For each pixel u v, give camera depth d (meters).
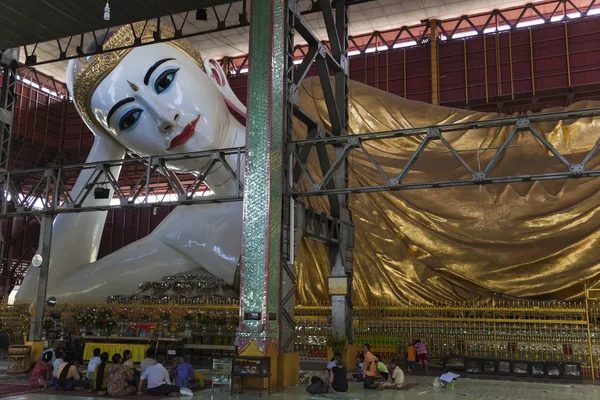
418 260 17.80
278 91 11.38
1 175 15.49
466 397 9.77
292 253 11.35
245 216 11.15
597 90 25.02
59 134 34.50
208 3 15.07
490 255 16.97
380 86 28.83
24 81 32.44
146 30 19.14
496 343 14.86
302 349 16.83
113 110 19.16
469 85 27.16
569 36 25.78
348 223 14.63
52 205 14.61
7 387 10.75
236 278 18.81
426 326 15.64
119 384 9.78
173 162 20.00
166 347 15.45
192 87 19.31
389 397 9.77
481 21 28.00
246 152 11.41
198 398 9.55
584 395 10.08
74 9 15.18
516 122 10.34
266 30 11.71
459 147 19.09
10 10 15.22
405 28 28.78
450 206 17.91
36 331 13.95
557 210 16.92
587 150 17.78
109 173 14.25
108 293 19.92
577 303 16.05
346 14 15.21
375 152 19.81
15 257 33.25
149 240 20.94
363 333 16.14
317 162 19.33
